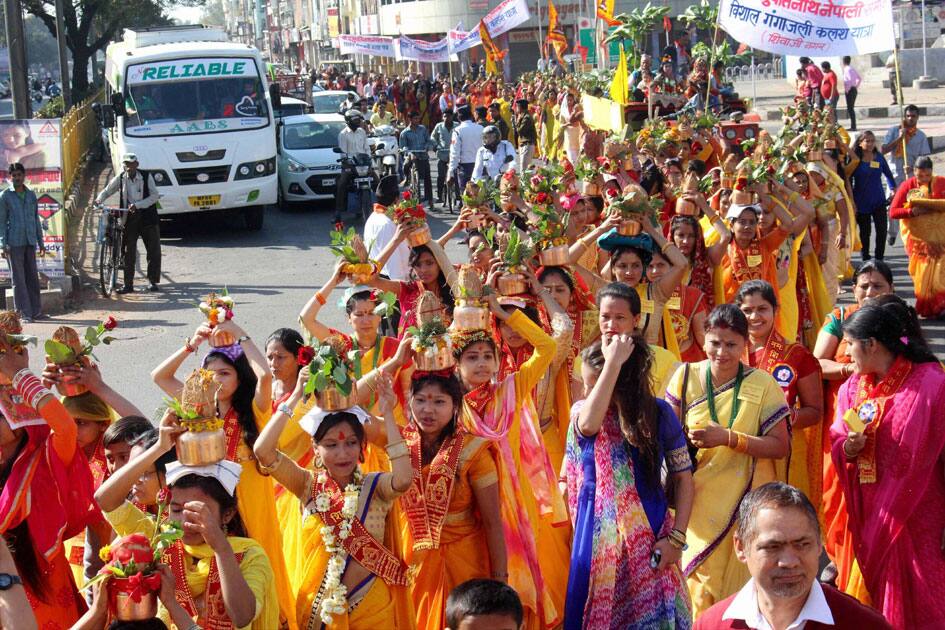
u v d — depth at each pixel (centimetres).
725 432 550
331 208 2391
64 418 513
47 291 1530
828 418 659
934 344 1155
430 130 3603
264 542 522
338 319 1408
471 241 827
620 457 505
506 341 627
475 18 6075
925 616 536
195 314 1486
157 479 487
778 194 934
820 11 1270
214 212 2253
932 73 3834
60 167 1603
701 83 2486
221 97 2095
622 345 496
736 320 559
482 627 388
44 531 521
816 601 354
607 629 499
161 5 5303
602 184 964
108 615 391
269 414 546
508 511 534
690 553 559
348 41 4775
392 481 472
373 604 471
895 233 1653
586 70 3984
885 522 541
